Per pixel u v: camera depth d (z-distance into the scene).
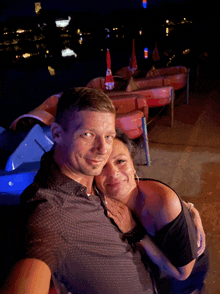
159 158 4.25
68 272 0.74
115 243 0.84
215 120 5.73
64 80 15.30
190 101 7.17
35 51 29.28
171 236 0.94
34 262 0.63
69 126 0.72
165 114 6.39
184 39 15.68
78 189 0.75
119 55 23.48
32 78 16.55
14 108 10.41
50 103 4.71
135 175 1.05
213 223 2.78
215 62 10.04
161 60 10.10
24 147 2.74
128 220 1.00
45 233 0.67
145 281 0.98
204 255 1.29
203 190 3.37
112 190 0.99
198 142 4.77
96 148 0.73
